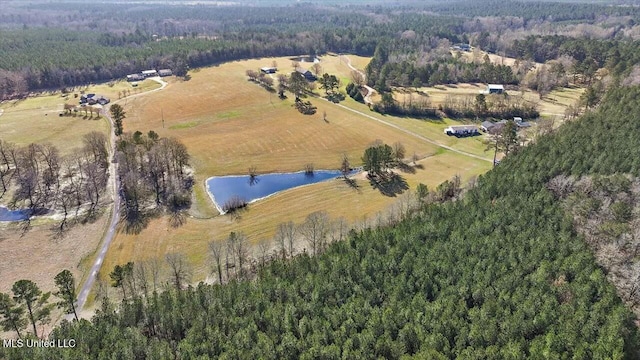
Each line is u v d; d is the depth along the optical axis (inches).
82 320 2859.3
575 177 3914.9
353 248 3459.6
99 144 5895.7
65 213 4800.7
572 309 2561.5
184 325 2807.6
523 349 2347.4
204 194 5310.0
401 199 4724.4
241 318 2755.9
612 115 4975.4
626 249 3043.8
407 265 3105.3
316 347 2442.2
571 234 3270.2
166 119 7652.6
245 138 6889.8
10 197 5088.6
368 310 2746.1
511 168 4370.1
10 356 2468.0
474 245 3189.0
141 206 4977.9
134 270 3754.9
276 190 5467.5
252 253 4033.0
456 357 2351.1
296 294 2942.9
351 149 6569.9
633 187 3636.8
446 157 6279.5
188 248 4237.2
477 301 2792.8
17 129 7101.4
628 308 2571.4
